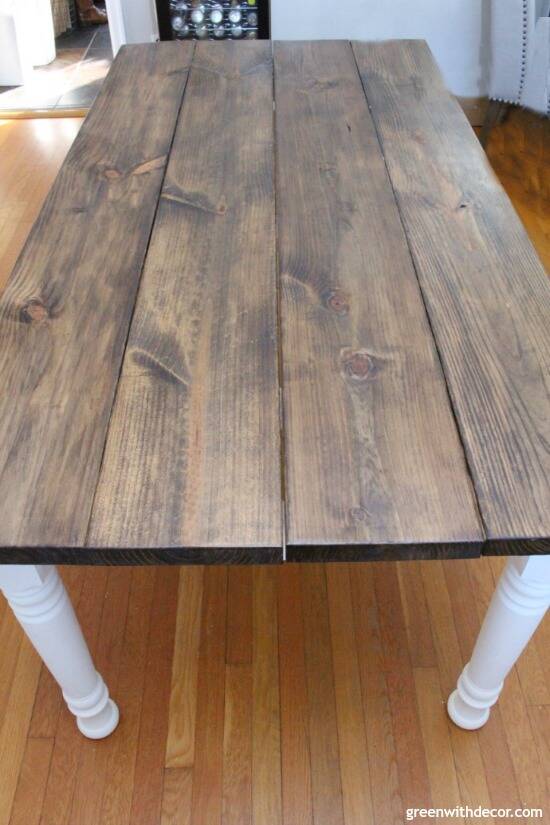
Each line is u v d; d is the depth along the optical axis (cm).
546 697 113
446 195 112
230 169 119
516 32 215
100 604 126
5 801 102
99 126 132
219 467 70
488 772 105
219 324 87
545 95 218
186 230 104
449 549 65
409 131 130
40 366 81
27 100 293
